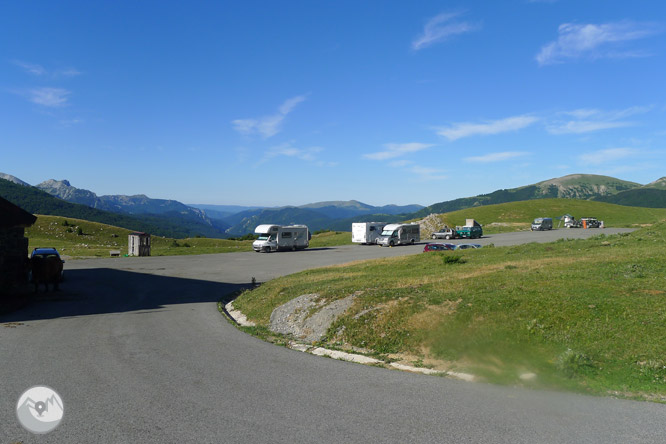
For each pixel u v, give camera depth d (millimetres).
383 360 9273
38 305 18031
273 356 9656
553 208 107500
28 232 80188
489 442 5062
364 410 6141
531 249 24188
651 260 14500
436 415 5922
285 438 5199
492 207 113812
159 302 19234
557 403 6359
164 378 7809
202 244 78562
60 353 9773
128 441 5145
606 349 8164
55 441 5156
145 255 48344
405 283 14898
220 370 8383
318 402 6484
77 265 37438
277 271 32750
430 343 9672
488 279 13883
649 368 7375
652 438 5145
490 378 7617
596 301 10141
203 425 5609
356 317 11773
